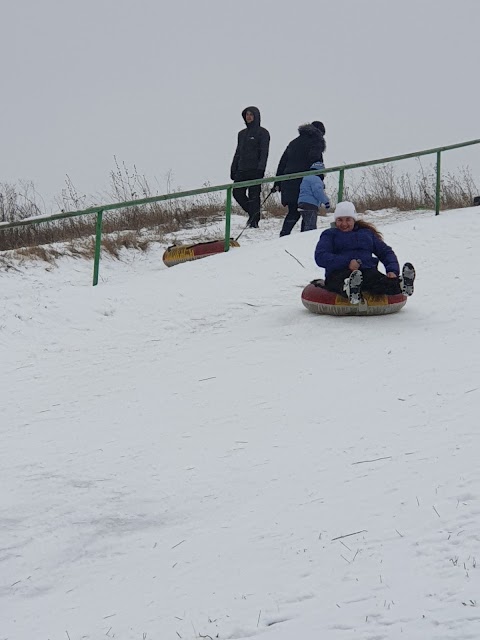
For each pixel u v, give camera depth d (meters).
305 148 16.84
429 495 6.16
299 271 13.69
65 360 11.03
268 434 7.95
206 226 20.47
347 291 10.81
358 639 4.66
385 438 7.38
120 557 6.21
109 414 9.03
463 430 7.23
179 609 5.34
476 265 12.90
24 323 12.15
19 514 6.97
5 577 6.15
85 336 11.85
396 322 10.95
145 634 5.12
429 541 5.54
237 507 6.63
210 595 5.44
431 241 14.16
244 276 13.66
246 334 11.18
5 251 17.09
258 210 19.06
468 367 8.81
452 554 5.33
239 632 4.97
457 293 11.88
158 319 12.23
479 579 5.01
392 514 6.00
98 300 12.90
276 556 5.75
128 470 7.57
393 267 11.18
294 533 6.02
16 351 11.41
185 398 9.21
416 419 7.69
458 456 6.73
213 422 8.46
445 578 5.09
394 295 11.16
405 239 14.40
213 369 10.02
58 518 6.84
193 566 5.86
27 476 7.66
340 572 5.39
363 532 5.83
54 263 16.58
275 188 18.23
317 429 7.87
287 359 9.99
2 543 6.57
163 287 13.44
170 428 8.45
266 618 5.05
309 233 15.43
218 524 6.41
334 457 7.19
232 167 18.97
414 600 4.94
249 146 18.70
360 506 6.21
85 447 8.19
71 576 6.07
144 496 7.05
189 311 12.41
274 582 5.43
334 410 8.27
